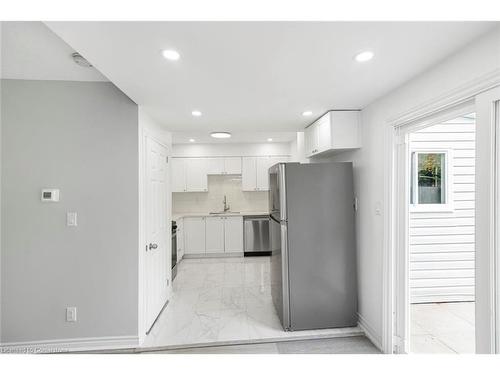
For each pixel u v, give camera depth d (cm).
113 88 226
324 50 143
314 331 250
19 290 216
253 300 323
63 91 221
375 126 230
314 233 255
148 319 248
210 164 557
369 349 225
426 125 181
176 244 425
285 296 251
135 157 228
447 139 310
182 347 227
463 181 311
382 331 218
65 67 196
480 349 129
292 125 323
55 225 220
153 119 276
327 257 255
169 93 204
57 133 220
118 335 225
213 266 469
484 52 129
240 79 180
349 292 257
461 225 311
